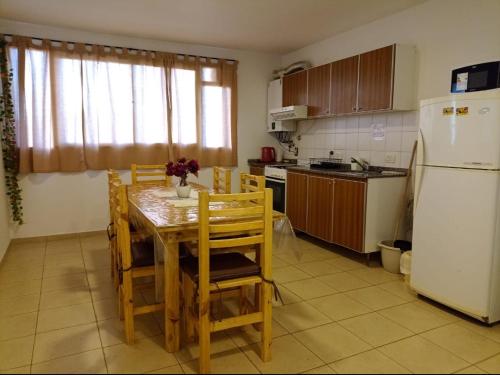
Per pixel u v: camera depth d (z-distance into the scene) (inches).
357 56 148.7
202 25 160.9
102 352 81.4
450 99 97.0
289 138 215.6
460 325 94.6
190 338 85.9
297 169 170.9
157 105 183.9
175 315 81.0
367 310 102.6
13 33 155.9
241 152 213.9
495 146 88.4
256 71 212.7
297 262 142.7
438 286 103.0
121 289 94.7
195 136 194.1
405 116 143.0
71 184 173.5
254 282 78.1
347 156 172.9
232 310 103.0
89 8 140.7
